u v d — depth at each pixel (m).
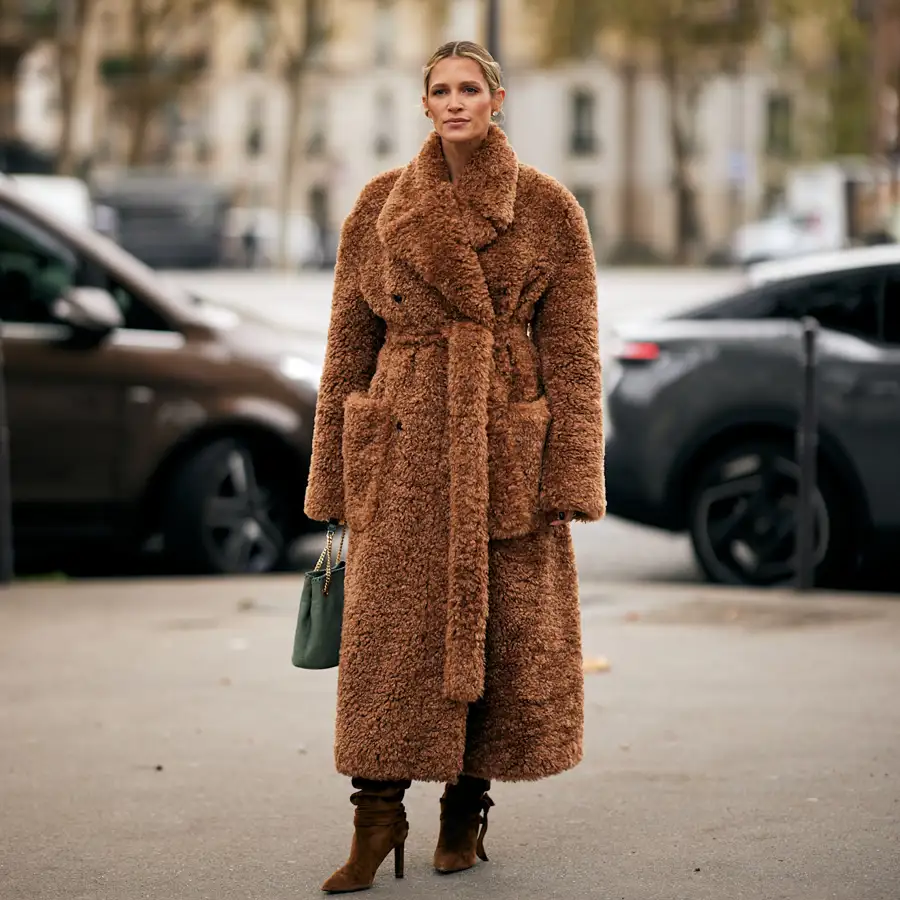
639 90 172.12
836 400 20.19
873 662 16.56
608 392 21.31
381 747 10.13
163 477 21.55
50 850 11.26
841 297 20.59
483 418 10.09
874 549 20.28
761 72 169.88
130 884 10.60
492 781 12.78
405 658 10.13
